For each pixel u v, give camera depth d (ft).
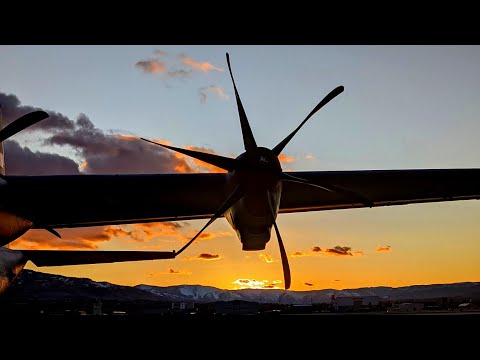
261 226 29.96
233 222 31.07
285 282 29.81
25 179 32.76
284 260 29.71
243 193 28.96
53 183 32.94
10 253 34.58
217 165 30.55
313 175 34.73
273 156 29.19
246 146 29.09
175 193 34.58
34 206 34.24
